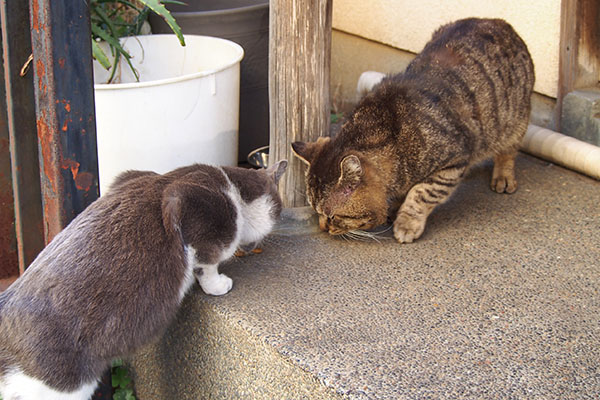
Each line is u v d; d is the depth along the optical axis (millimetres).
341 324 1360
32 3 1296
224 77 1725
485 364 1275
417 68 1671
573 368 1268
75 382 1277
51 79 1312
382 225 1671
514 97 1731
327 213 1574
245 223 1447
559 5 1859
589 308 1388
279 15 1567
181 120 1672
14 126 1397
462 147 1604
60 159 1348
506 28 1761
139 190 1343
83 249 1277
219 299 1422
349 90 2492
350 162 1507
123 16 2082
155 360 1537
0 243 1581
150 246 1294
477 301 1410
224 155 1791
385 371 1264
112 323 1272
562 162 1848
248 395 1386
